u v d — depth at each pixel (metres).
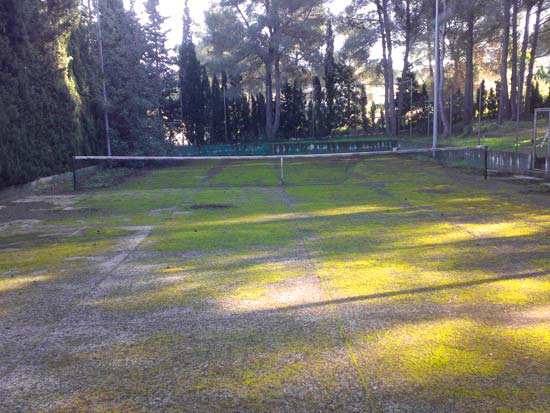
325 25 40.69
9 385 3.03
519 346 3.42
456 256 6.05
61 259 6.36
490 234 7.35
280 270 5.56
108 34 21.97
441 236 7.29
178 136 39.53
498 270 5.38
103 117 21.89
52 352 3.51
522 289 4.70
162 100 26.72
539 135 21.75
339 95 42.19
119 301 4.60
